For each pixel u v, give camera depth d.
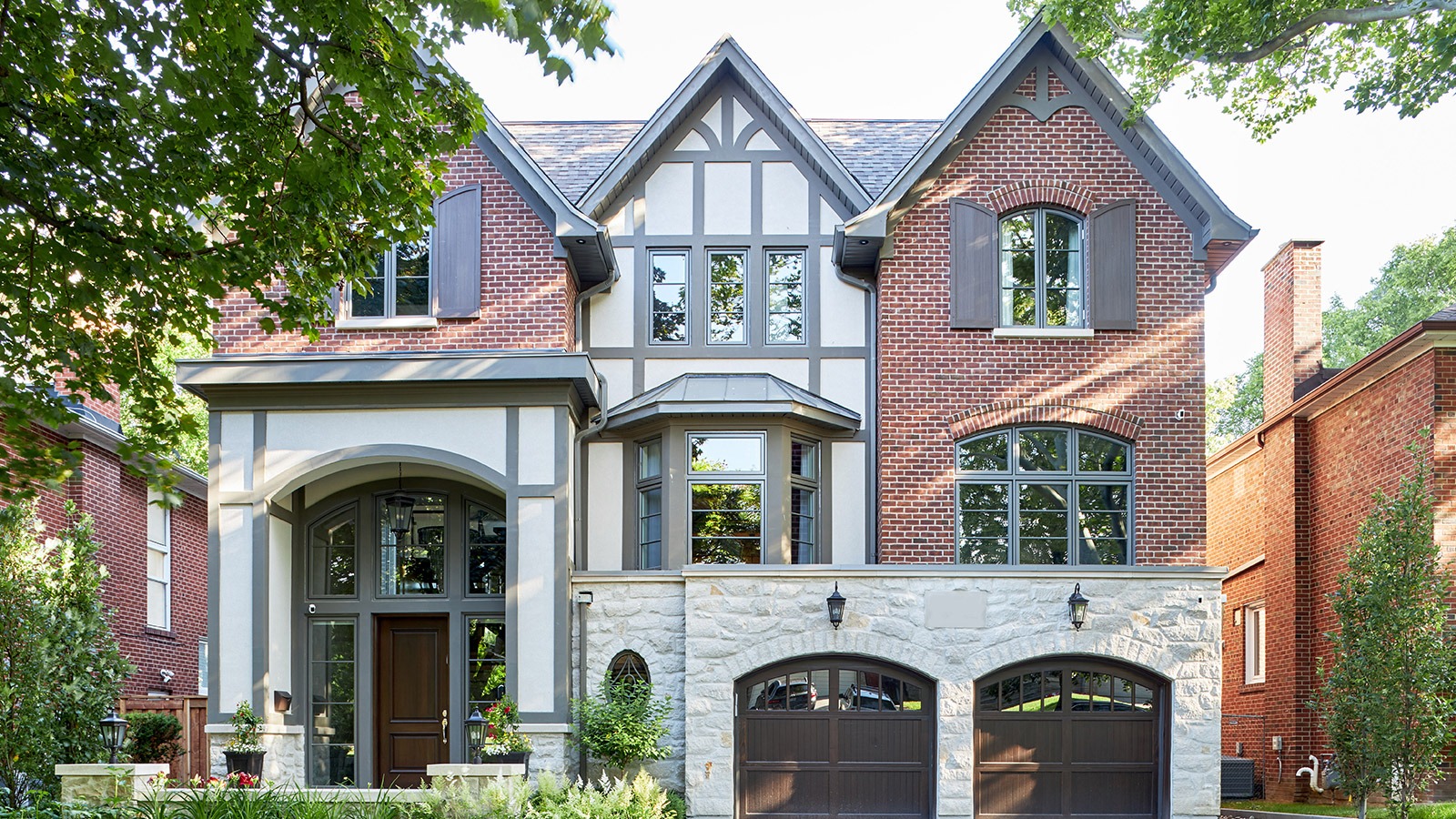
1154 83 16.38
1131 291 16.70
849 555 16.83
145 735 17.22
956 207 16.84
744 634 15.45
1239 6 15.34
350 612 17.12
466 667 17.00
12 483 9.93
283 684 16.39
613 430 17.06
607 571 15.87
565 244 16.17
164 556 21.91
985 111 16.92
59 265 9.64
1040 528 16.52
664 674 15.76
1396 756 13.54
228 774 14.56
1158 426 16.56
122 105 8.73
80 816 12.07
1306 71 17.45
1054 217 17.05
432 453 15.74
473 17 7.96
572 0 7.79
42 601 14.69
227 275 9.82
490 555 17.22
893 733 15.57
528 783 13.45
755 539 16.34
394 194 10.13
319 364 15.64
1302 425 19.75
